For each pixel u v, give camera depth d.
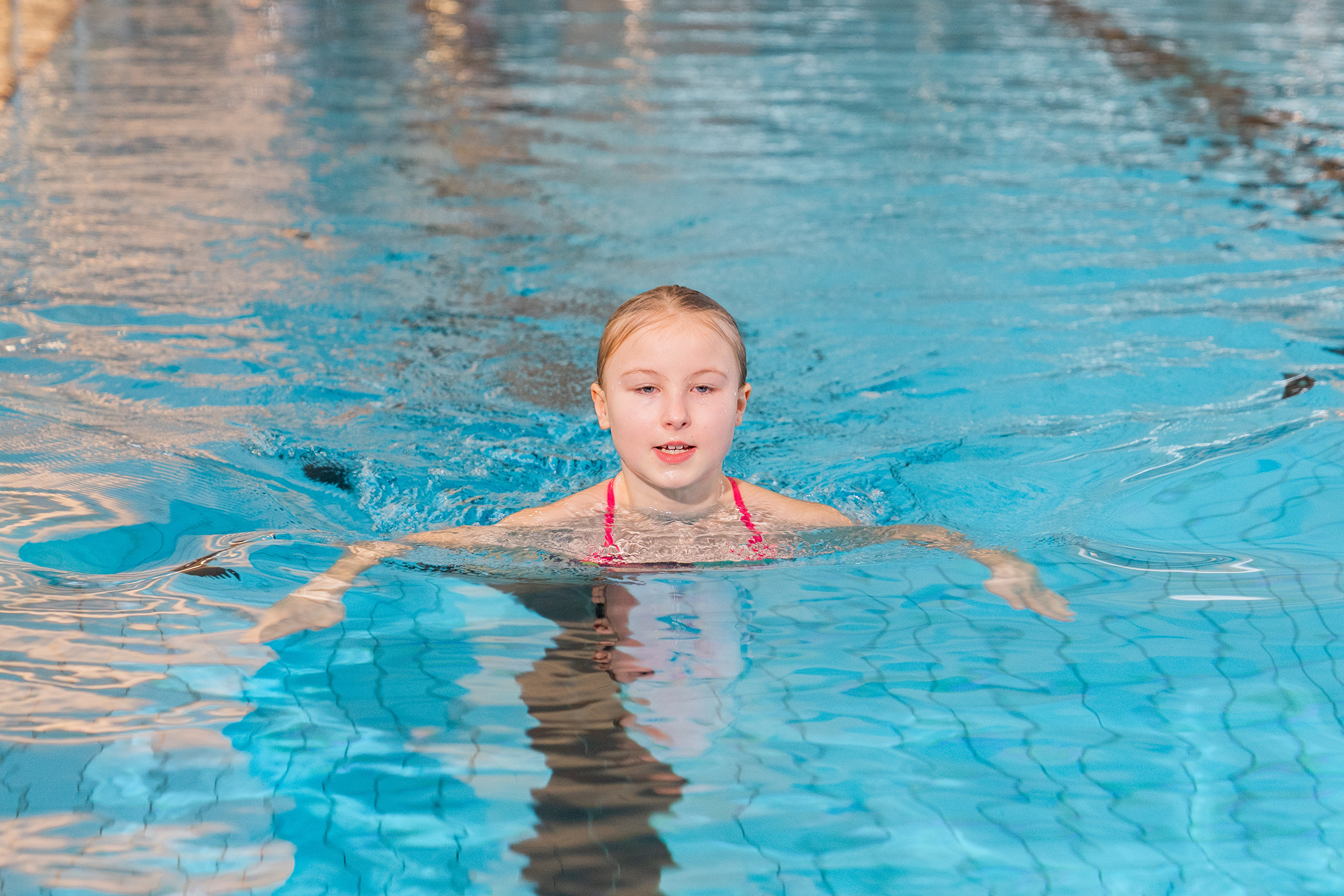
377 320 3.84
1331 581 2.01
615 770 1.50
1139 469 2.67
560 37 11.97
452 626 1.91
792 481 2.71
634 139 7.10
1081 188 5.80
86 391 3.10
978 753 1.52
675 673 1.75
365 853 1.35
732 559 2.23
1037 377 3.36
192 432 2.86
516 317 3.92
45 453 2.62
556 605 2.00
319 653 1.80
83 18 12.39
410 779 1.48
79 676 1.70
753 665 1.77
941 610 1.96
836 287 4.29
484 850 1.35
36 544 2.16
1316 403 2.97
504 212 5.34
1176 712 1.60
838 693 1.67
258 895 1.28
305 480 2.66
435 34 12.10
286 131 7.09
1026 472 2.73
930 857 1.33
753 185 5.90
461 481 2.72
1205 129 7.21
